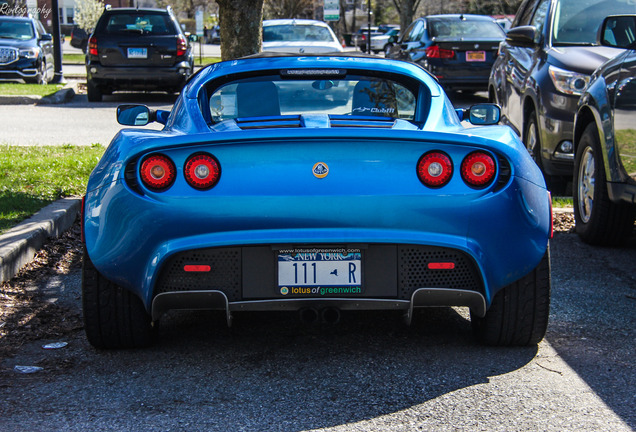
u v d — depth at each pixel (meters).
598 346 3.85
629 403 3.17
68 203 6.65
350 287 3.40
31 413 3.09
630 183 5.34
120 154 3.50
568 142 7.26
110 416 3.06
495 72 9.91
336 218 3.30
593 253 5.86
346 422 3.00
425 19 17.02
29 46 18.59
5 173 7.78
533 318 3.67
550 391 3.29
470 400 3.20
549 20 8.20
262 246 3.37
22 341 3.94
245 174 3.29
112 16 15.92
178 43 15.91
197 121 3.85
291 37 16.14
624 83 5.39
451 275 3.44
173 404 3.18
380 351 3.79
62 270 5.34
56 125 12.30
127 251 3.40
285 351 3.80
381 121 3.87
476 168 3.34
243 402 3.19
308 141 3.28
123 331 3.69
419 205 3.32
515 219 3.40
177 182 3.32
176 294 3.39
